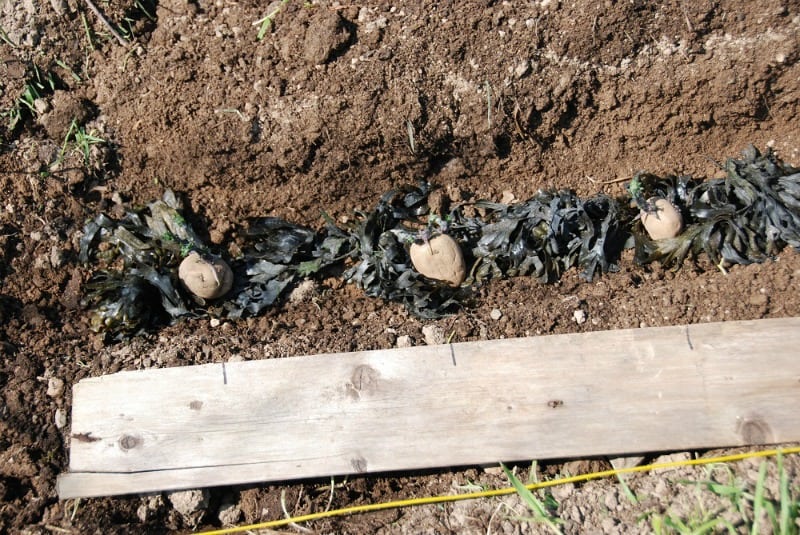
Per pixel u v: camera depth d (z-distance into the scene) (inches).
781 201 58.1
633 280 57.9
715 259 57.8
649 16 58.7
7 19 60.5
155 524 52.2
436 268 57.7
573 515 49.6
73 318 58.6
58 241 59.9
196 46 60.3
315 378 52.9
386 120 59.2
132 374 53.4
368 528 51.0
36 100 60.0
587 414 51.6
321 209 61.7
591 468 52.1
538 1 59.2
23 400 54.4
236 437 52.0
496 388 52.2
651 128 60.9
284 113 59.5
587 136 61.5
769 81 59.1
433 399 52.2
